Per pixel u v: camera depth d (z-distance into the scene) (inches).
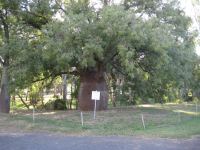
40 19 1187.3
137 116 991.6
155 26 1041.5
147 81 1266.0
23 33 1168.2
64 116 989.2
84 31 954.7
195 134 726.5
